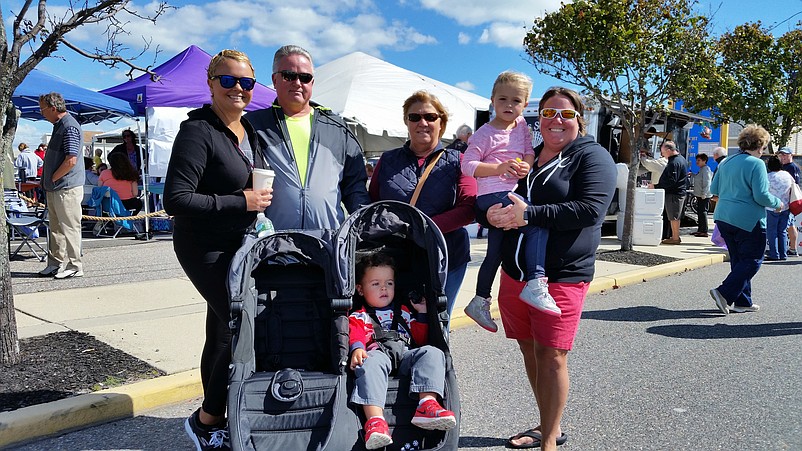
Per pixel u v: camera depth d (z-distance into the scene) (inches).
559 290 139.6
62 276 324.2
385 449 116.3
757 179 282.4
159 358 201.2
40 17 189.8
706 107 479.2
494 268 153.1
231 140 138.5
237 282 122.7
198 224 136.1
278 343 129.5
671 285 379.2
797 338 258.5
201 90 503.8
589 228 141.2
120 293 291.1
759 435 164.7
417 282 142.4
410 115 159.6
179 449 153.0
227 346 134.4
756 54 722.8
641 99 455.2
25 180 635.5
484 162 159.3
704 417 176.4
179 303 273.7
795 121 786.2
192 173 131.1
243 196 134.0
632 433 165.8
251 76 139.7
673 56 439.2
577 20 432.1
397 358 125.6
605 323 283.4
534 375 157.2
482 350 241.1
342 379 118.1
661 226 523.5
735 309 310.0
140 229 505.7
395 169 163.3
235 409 111.1
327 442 109.5
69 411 160.6
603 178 136.5
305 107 155.1
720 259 474.0
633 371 215.9
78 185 323.0
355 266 137.2
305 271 135.8
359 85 683.4
